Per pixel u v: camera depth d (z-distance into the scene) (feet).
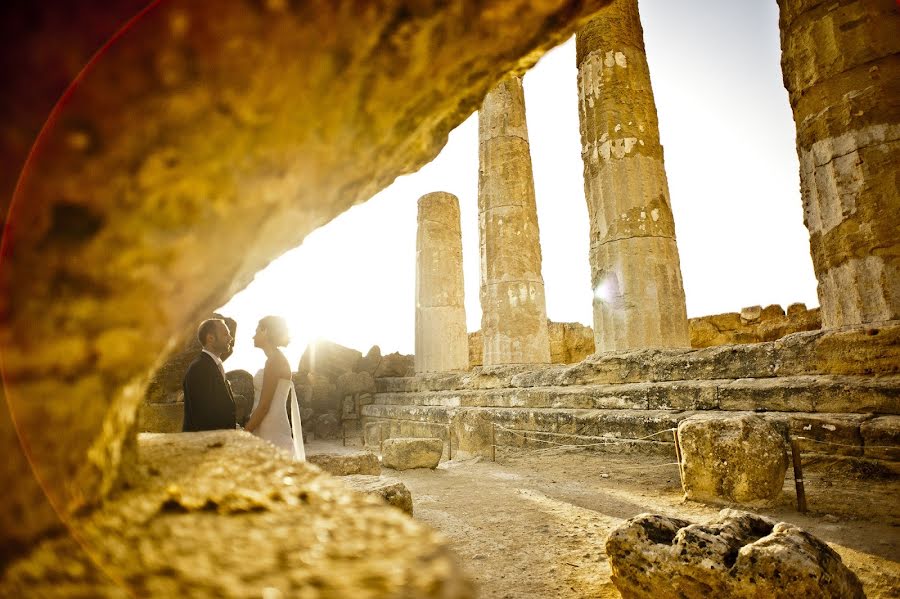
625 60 28.66
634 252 26.61
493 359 37.09
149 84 1.94
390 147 3.39
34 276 1.94
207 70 2.03
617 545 8.58
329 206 3.38
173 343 2.90
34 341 1.99
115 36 1.85
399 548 2.06
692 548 7.82
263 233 2.83
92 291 2.10
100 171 1.96
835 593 6.88
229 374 43.75
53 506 2.12
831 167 18.56
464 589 1.75
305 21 2.16
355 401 55.36
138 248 2.15
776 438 14.28
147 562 1.97
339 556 1.98
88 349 2.18
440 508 15.99
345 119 2.71
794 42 20.03
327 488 2.71
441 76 3.14
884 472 14.65
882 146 17.43
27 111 1.80
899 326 16.34
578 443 25.68
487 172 39.29
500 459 26.27
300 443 10.02
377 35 2.51
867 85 17.87
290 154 2.51
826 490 14.57
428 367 46.06
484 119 40.24
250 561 1.96
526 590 9.59
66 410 2.18
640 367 25.04
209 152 2.17
